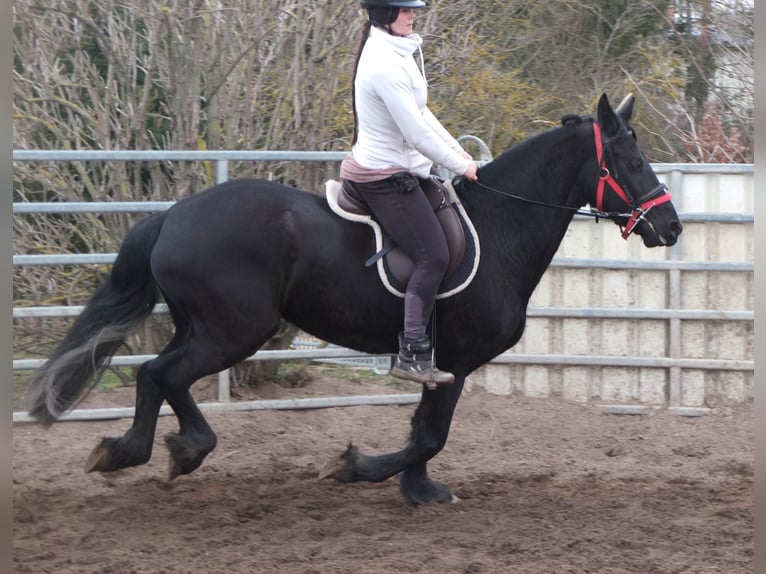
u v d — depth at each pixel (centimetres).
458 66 1244
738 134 1473
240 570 518
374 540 571
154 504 633
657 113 1493
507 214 620
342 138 1012
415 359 577
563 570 525
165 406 823
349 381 944
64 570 513
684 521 614
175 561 531
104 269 872
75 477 699
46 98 898
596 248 915
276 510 627
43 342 880
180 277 580
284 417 845
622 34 1669
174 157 793
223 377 842
